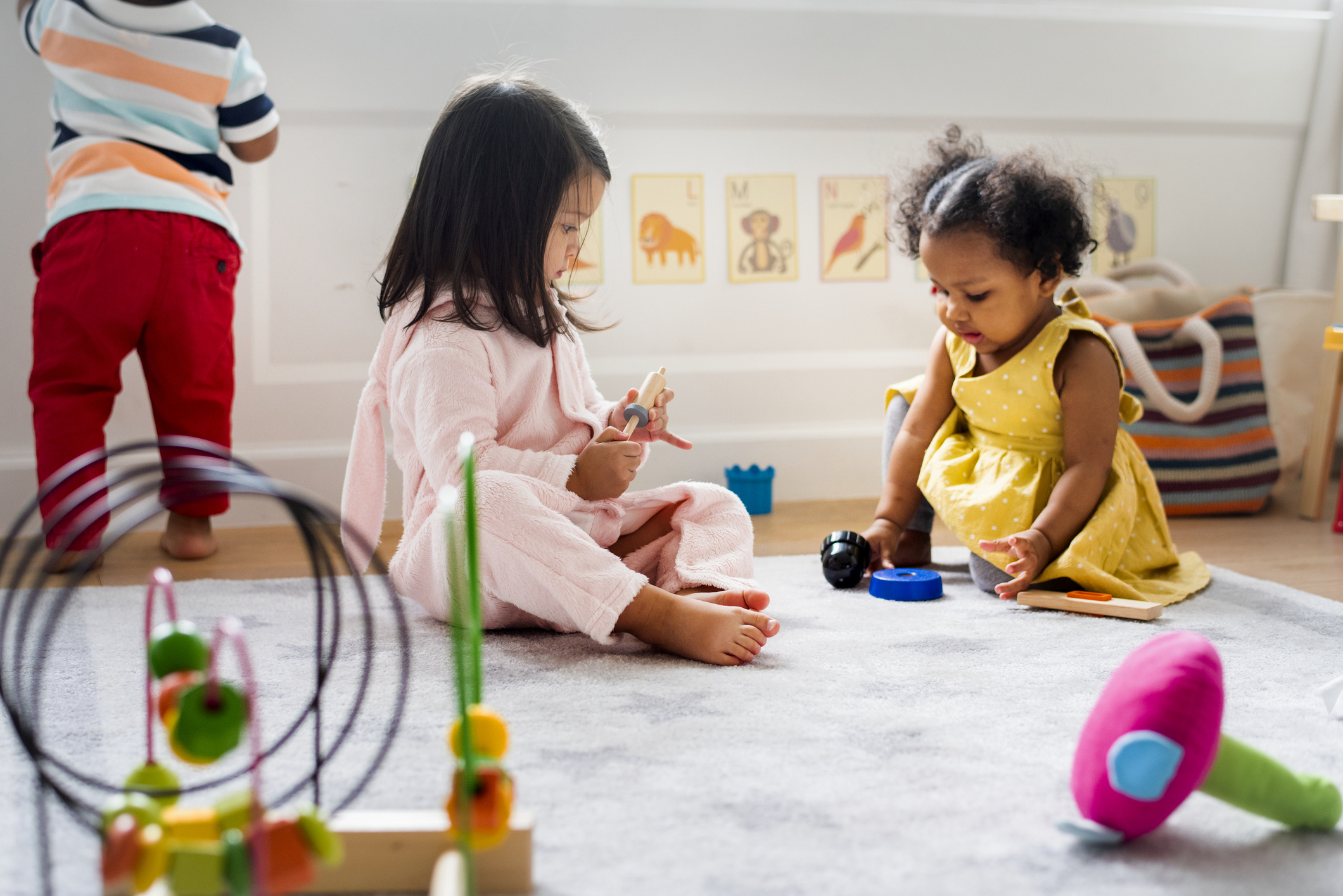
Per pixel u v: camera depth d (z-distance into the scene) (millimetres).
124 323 1442
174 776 540
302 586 1312
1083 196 1267
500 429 1114
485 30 1947
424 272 1121
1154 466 1862
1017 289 1229
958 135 1435
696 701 817
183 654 506
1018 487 1266
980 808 619
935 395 1411
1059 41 2162
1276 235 2316
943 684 862
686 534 1120
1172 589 1227
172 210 1457
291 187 1897
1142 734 542
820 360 2105
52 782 503
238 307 1891
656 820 600
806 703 812
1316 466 1835
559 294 1258
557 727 756
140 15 1465
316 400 1925
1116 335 1860
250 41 1863
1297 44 2268
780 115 2061
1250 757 582
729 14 2029
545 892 518
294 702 817
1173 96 2223
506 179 1088
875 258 2107
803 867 545
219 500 1532
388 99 1917
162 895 466
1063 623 1085
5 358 1814
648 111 2014
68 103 1488
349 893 529
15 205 1806
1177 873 545
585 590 947
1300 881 538
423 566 1068
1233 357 1934
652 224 2029
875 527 1384
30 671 899
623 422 1190
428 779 657
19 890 523
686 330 2053
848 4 2070
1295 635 1028
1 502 1791
